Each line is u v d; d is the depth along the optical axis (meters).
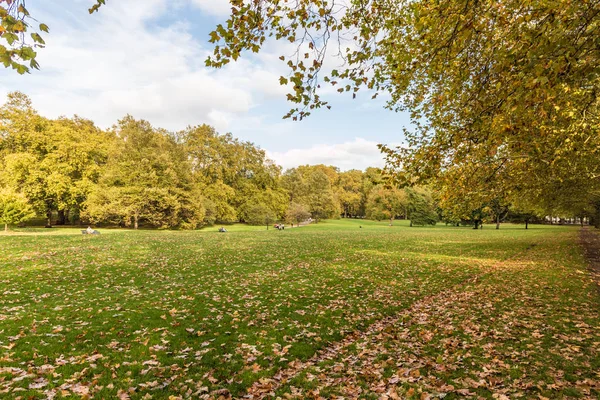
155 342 6.37
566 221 88.88
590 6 3.91
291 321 7.77
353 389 4.68
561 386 4.58
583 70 3.98
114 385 4.75
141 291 10.52
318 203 80.75
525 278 12.53
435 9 4.75
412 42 6.11
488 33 5.10
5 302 8.73
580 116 7.73
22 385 4.62
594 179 12.09
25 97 39.00
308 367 5.46
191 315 8.09
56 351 5.82
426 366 5.35
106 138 51.06
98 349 5.97
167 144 50.22
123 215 43.06
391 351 6.03
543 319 7.53
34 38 3.32
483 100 5.84
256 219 59.88
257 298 9.87
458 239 32.78
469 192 9.73
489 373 5.03
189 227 48.25
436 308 8.83
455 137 6.36
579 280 11.76
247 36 4.93
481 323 7.39
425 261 17.77
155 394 4.55
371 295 10.30
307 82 5.31
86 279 12.00
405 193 71.50
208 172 59.72
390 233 43.12
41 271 12.90
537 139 7.17
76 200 42.03
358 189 107.19
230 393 4.63
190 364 5.48
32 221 48.03
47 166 37.94
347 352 6.08
